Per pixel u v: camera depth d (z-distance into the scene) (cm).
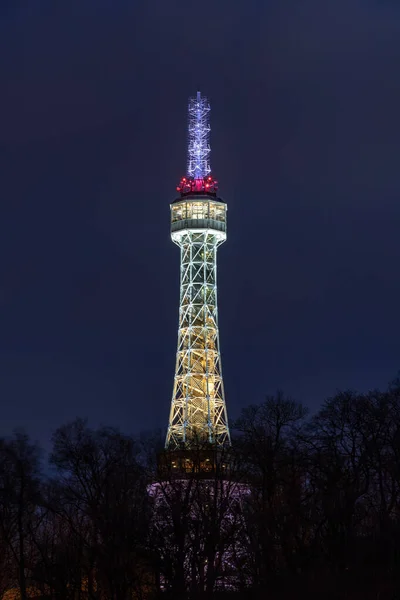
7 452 19038
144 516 17838
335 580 16388
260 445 18225
